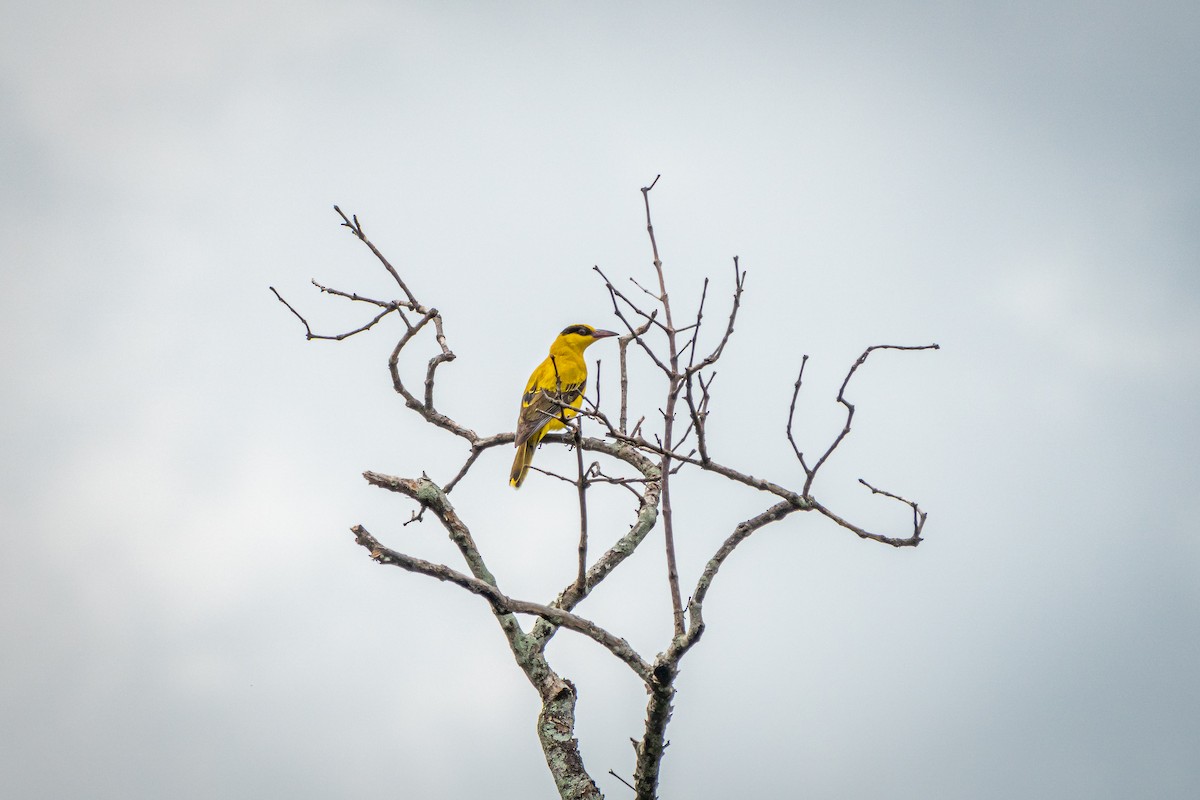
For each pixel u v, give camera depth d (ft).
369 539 29.99
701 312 31.07
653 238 34.96
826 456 32.78
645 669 33.60
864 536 32.55
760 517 33.68
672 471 35.78
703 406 31.71
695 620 33.24
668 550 33.58
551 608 33.04
